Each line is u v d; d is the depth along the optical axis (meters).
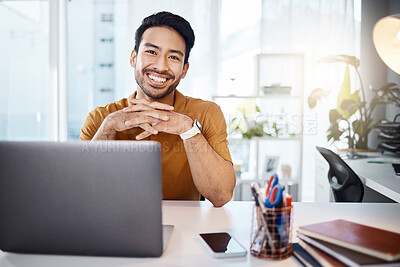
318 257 0.63
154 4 3.12
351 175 1.70
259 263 0.66
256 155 2.93
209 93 3.20
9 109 3.22
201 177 1.12
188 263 0.66
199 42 3.17
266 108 3.15
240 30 3.24
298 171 3.03
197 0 3.14
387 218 0.93
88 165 0.66
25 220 0.69
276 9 3.12
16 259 0.69
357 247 0.60
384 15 3.10
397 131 2.31
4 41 3.17
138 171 0.65
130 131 1.31
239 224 0.90
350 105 2.71
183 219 0.94
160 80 1.33
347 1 3.10
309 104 2.93
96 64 3.28
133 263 0.67
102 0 3.25
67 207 0.67
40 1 3.17
